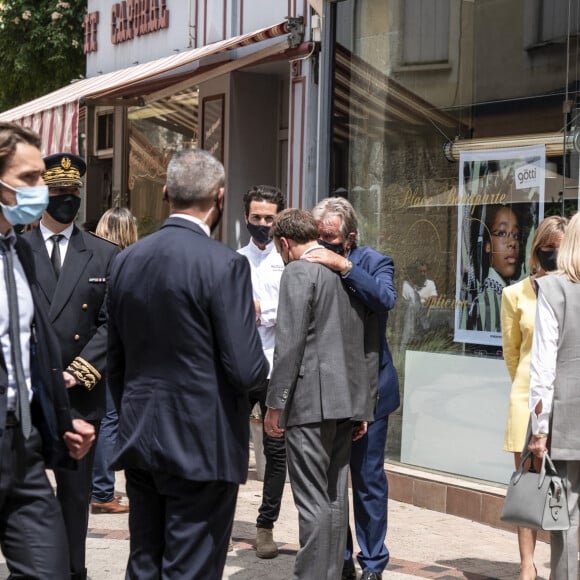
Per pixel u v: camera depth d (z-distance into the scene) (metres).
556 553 4.82
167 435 3.81
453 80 7.77
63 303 4.97
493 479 7.26
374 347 5.23
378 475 5.50
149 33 11.99
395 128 8.23
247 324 3.80
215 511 3.88
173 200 3.97
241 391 3.83
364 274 5.00
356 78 8.58
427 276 7.93
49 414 3.81
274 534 6.69
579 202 6.82
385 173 8.33
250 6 10.10
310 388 4.91
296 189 9.24
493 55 7.46
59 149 9.98
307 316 4.87
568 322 4.73
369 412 5.09
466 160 7.66
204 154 3.98
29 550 3.70
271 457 6.08
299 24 9.02
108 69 12.96
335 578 5.02
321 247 5.06
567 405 4.72
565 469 4.78
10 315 3.71
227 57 10.11
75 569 4.98
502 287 7.31
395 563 6.07
